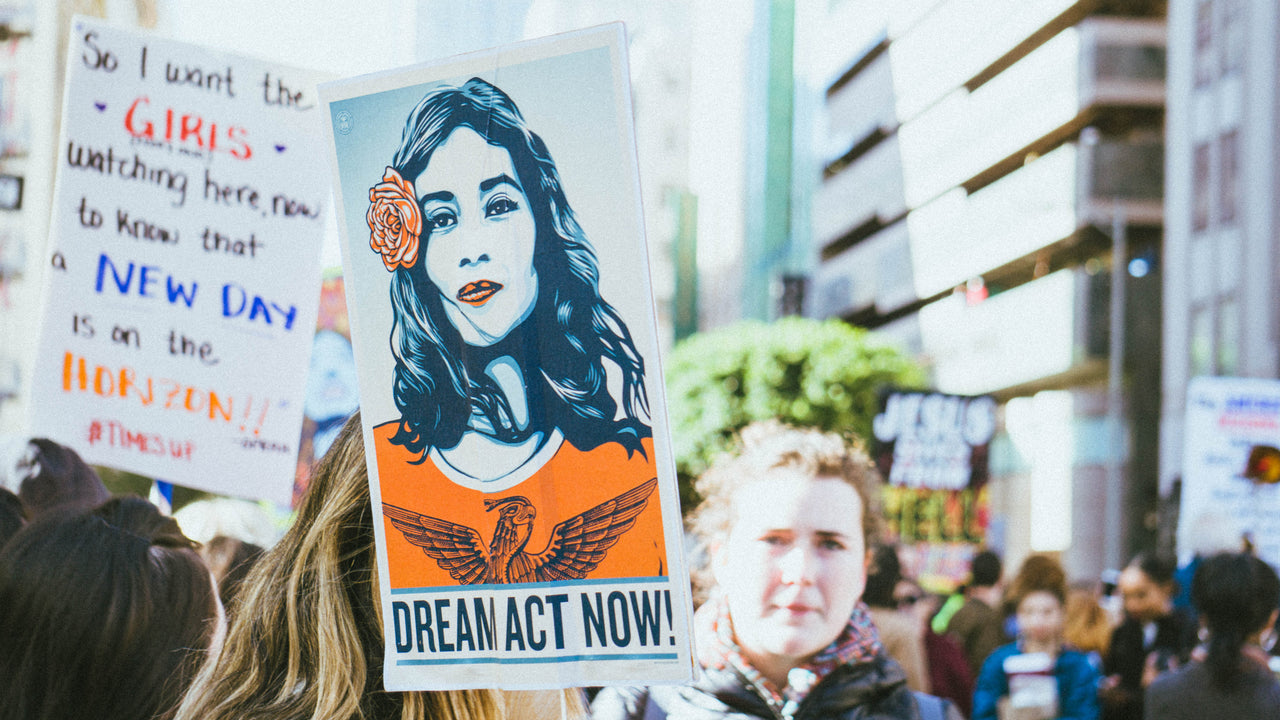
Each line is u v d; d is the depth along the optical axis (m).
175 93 2.91
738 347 26.39
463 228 1.29
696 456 25.86
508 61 1.27
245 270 2.92
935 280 31.62
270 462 2.88
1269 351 18.16
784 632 1.88
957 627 5.29
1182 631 4.80
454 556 1.29
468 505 1.28
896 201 34.12
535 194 1.26
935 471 9.65
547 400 1.25
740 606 1.92
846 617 1.92
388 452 1.32
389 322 1.33
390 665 1.30
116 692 1.63
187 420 2.88
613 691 2.00
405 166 1.32
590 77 1.24
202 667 1.53
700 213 54.28
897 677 1.96
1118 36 24.94
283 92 2.95
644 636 1.21
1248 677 3.06
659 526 1.20
